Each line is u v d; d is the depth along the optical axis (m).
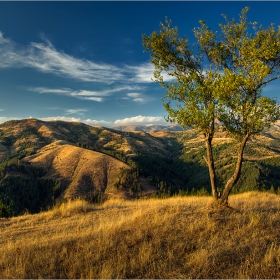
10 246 8.59
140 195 123.56
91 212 14.42
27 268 6.98
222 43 12.39
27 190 118.31
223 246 7.92
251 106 10.84
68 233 10.01
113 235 9.02
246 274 6.24
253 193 20.62
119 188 126.44
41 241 8.98
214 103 11.61
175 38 12.94
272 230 9.12
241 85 10.93
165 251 7.80
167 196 23.30
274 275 6.29
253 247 7.78
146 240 8.47
